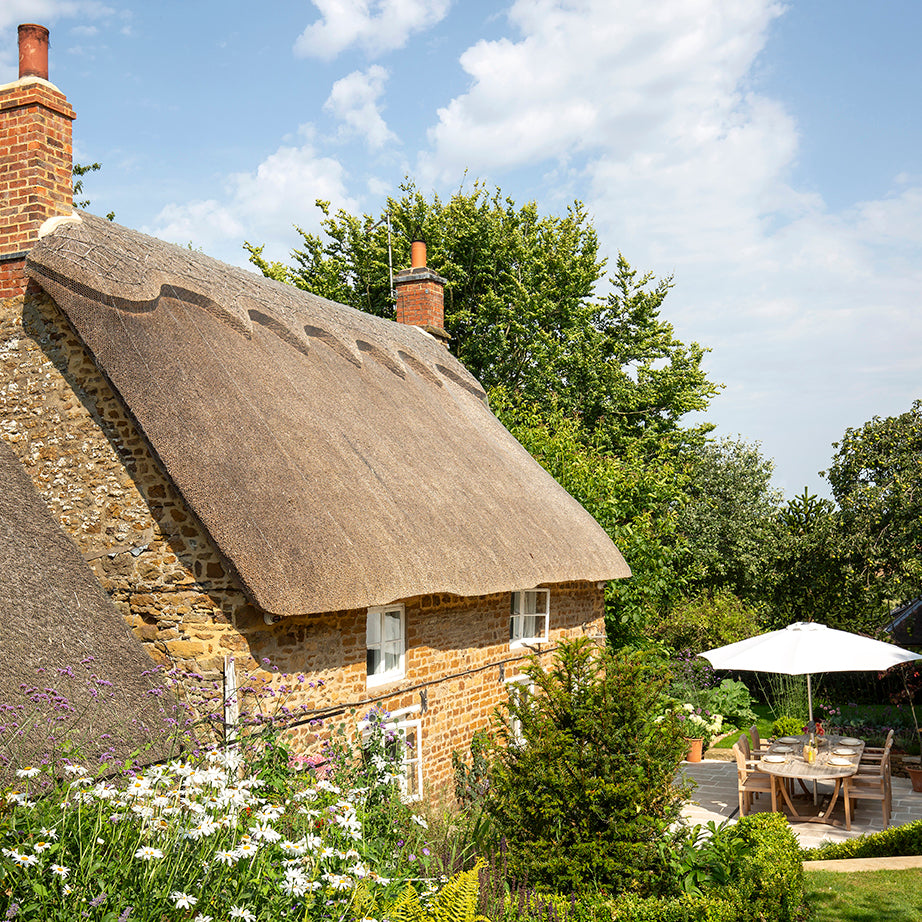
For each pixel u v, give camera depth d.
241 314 10.95
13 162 10.04
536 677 8.68
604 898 7.44
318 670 9.30
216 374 9.62
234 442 8.88
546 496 15.44
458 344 29.92
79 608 8.23
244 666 8.42
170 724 7.68
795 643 13.90
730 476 34.19
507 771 8.34
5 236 10.02
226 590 8.50
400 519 10.12
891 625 18.48
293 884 4.89
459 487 12.37
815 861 10.29
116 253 9.91
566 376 30.77
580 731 8.16
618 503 21.19
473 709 12.56
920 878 9.28
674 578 24.45
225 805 5.37
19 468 9.38
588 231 32.50
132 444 9.08
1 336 9.88
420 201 30.64
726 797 14.58
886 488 20.58
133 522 8.98
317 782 6.94
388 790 7.58
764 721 20.44
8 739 6.01
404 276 20.02
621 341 32.47
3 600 7.46
